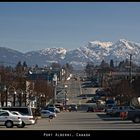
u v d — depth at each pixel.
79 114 149.50
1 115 70.12
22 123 71.94
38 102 175.25
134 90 162.62
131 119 84.88
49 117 115.38
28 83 163.12
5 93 128.25
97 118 111.06
